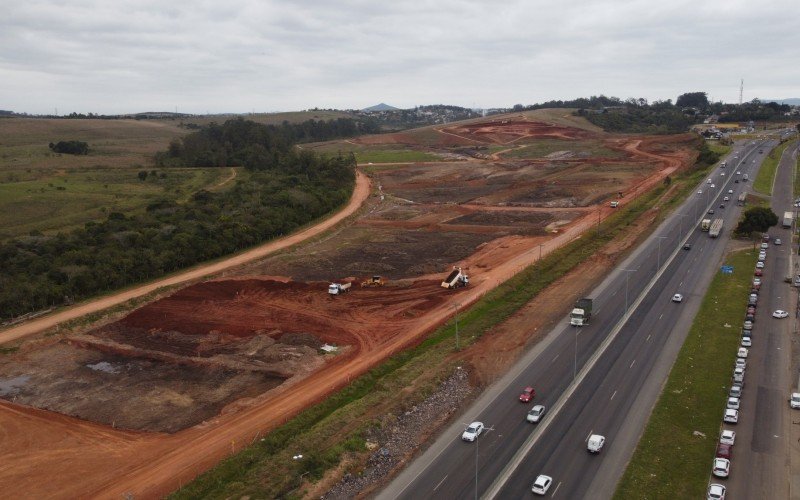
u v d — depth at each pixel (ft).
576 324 259.19
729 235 399.03
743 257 351.05
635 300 291.17
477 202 564.71
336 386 214.48
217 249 387.75
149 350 252.21
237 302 307.17
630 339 247.29
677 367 222.48
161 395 213.66
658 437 178.09
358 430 180.65
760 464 165.68
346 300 306.14
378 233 463.83
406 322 275.59
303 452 171.22
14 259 326.44
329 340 257.96
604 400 199.82
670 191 547.49
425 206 557.74
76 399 212.43
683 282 314.55
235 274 357.20
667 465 165.17
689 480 159.02
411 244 422.00
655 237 401.29
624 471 161.79
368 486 158.40
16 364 242.37
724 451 168.25
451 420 189.78
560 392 205.87
